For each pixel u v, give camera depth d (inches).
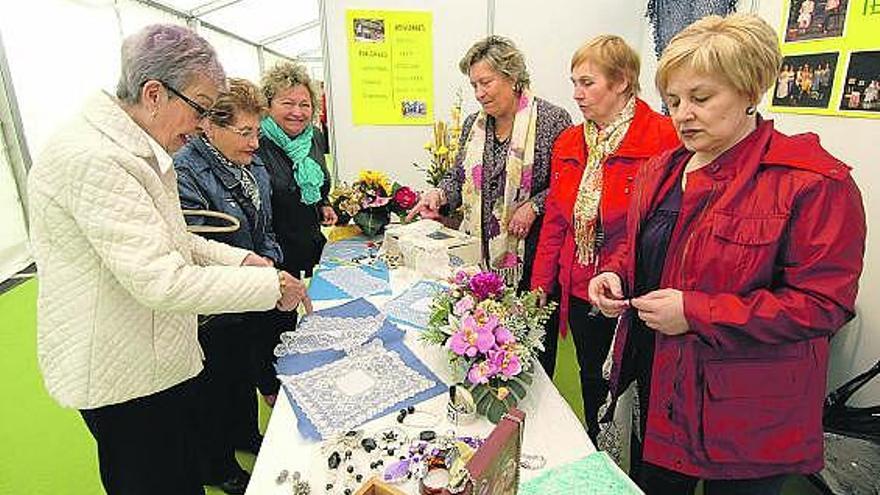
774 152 36.8
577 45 107.6
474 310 45.7
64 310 39.2
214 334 65.9
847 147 68.5
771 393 38.7
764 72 33.9
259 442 83.5
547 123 74.7
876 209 65.0
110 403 41.4
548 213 70.8
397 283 71.2
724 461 40.8
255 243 69.9
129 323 40.7
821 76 72.1
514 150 73.7
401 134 108.6
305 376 47.6
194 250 53.2
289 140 84.9
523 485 34.5
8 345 121.6
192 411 51.5
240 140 62.8
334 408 42.9
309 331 56.4
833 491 63.4
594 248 64.8
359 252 86.4
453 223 89.0
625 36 108.7
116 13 208.1
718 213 38.0
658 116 60.5
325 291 68.7
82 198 35.9
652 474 48.0
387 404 43.5
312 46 493.4
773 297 36.0
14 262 167.0
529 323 46.8
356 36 100.7
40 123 170.9
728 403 39.4
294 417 42.3
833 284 34.7
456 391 41.4
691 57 34.8
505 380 41.7
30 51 165.9
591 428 74.4
